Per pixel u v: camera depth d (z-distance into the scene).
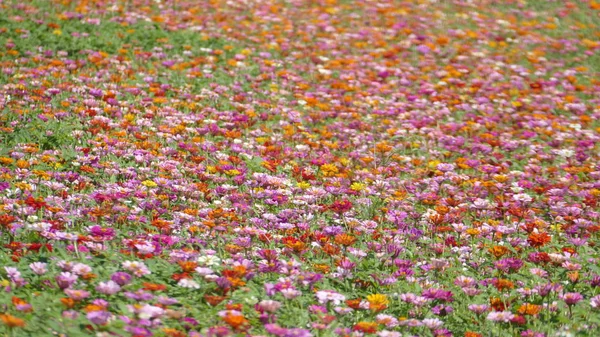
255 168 8.35
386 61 13.87
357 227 6.52
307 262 5.82
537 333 4.77
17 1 14.31
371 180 8.33
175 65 12.26
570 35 16.36
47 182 6.71
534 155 9.97
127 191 6.69
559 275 6.00
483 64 14.19
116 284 4.40
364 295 5.24
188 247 5.73
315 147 9.34
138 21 14.42
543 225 7.19
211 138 9.23
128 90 10.51
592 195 8.25
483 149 9.88
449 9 17.70
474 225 7.14
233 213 6.57
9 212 5.86
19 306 4.10
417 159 9.26
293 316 4.75
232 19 15.54
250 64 13.05
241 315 4.29
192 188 7.02
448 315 5.19
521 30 16.27
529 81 13.39
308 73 12.98
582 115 11.80
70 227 5.85
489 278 5.89
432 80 13.21
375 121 10.94
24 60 11.34
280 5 17.02
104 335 3.95
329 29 15.50
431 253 6.42
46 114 8.97
